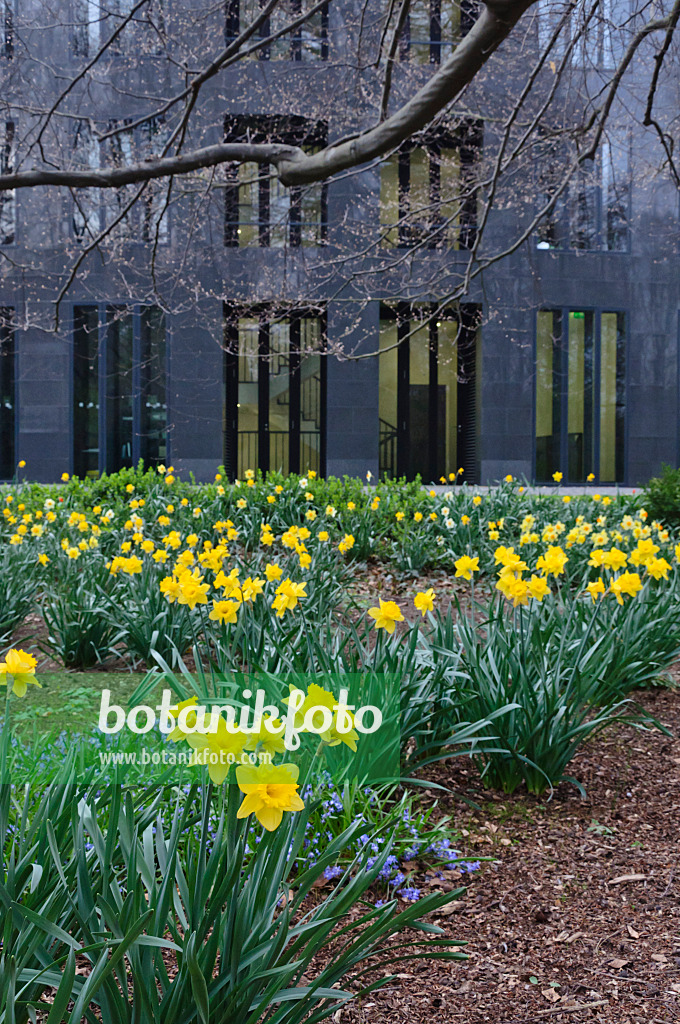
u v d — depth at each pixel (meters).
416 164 19.39
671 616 4.95
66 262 18.38
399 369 21.67
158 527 9.38
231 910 1.62
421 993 2.34
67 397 19.73
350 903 1.64
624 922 2.73
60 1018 1.38
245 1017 1.66
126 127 6.41
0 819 1.76
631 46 5.41
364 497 10.02
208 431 19.55
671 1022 2.20
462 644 4.44
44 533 8.23
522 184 14.34
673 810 3.57
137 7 5.95
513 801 3.64
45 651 5.43
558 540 7.45
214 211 16.83
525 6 3.60
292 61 15.96
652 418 20.41
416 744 3.87
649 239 20.14
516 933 2.66
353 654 3.86
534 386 19.97
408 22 14.70
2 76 8.83
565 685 4.04
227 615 3.47
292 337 20.86
